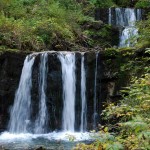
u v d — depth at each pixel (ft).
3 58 35.47
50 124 35.35
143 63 31.83
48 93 35.68
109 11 55.11
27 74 35.81
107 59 34.60
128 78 32.65
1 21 42.27
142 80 17.31
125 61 33.65
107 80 34.40
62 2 54.95
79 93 35.47
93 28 49.24
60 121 35.53
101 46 47.09
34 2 52.47
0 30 40.96
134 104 17.87
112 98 33.88
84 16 51.98
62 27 46.42
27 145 26.91
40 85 35.81
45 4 51.47
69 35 44.86
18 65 35.70
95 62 35.12
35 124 35.24
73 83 35.63
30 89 35.76
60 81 35.83
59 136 31.78
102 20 55.16
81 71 35.53
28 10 49.85
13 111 35.27
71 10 53.57
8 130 34.78
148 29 33.45
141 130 10.78
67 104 35.60
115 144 10.77
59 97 35.73
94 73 35.09
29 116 35.50
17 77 35.63
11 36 40.52
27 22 45.88
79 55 35.65
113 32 49.03
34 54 36.04
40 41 42.06
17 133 34.47
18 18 47.83
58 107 35.63
